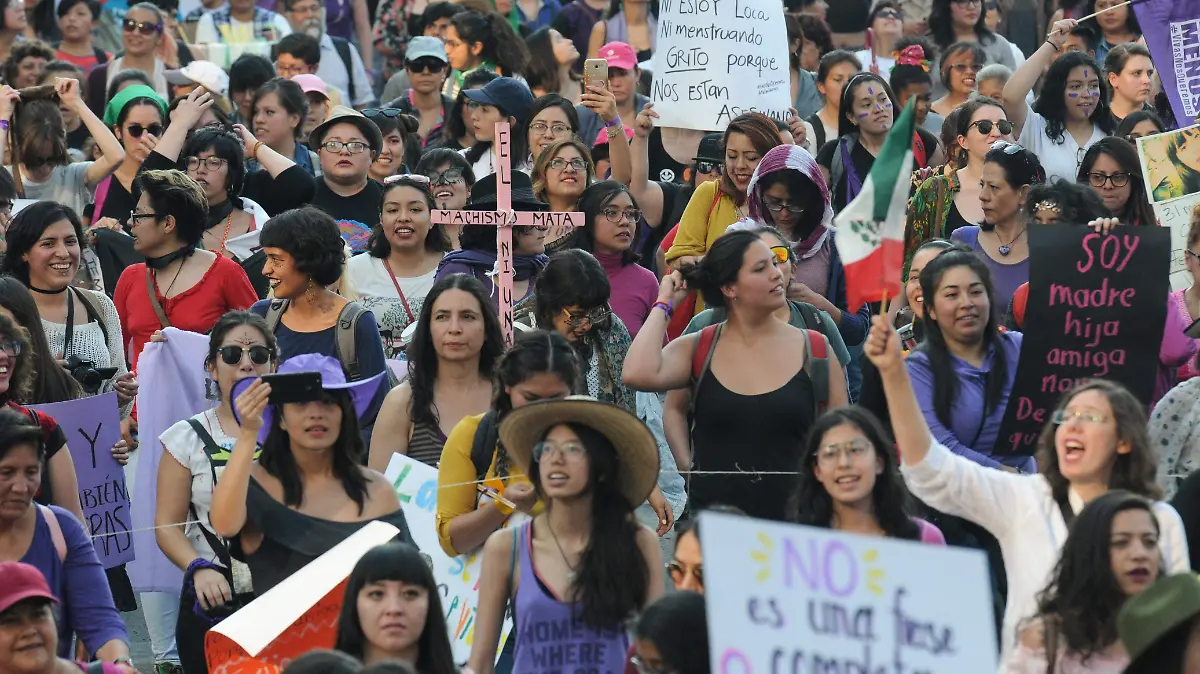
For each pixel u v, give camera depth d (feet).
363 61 221.66
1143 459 82.12
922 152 148.25
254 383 88.07
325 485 90.58
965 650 61.11
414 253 126.62
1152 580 74.74
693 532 80.74
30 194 150.30
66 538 89.66
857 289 77.77
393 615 77.77
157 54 192.24
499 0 206.80
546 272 104.12
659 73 147.33
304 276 110.01
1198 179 128.06
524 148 152.15
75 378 114.83
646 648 71.97
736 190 126.21
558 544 84.07
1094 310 96.02
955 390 97.45
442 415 100.27
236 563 91.25
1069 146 156.04
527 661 82.89
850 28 209.15
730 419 99.76
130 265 131.44
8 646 77.05
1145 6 144.77
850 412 83.97
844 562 61.41
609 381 105.29
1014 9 205.67
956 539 95.25
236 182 136.98
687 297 122.72
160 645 110.32
